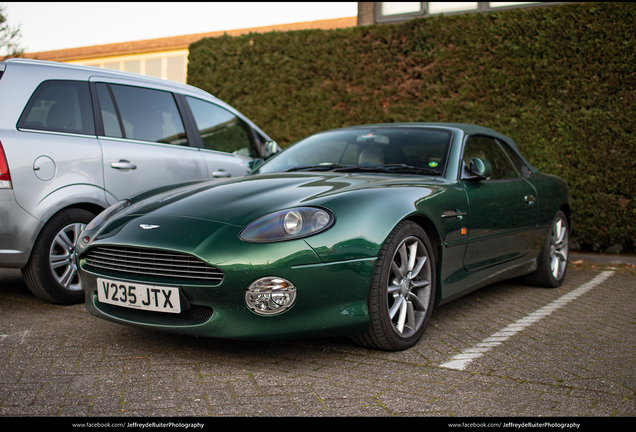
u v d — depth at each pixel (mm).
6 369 2262
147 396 2008
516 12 6191
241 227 2330
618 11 5703
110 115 3816
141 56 19797
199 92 4684
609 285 4504
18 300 3572
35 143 3262
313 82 7297
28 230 3207
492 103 6367
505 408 1950
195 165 4309
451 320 3238
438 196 2861
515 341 2812
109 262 2510
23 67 3387
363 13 8703
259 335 2264
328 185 2691
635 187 5824
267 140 5320
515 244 3701
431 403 1983
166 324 2346
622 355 2604
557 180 4539
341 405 1952
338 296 2326
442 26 6539
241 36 7656
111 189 3662
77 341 2674
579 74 5945
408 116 6766
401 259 2623
